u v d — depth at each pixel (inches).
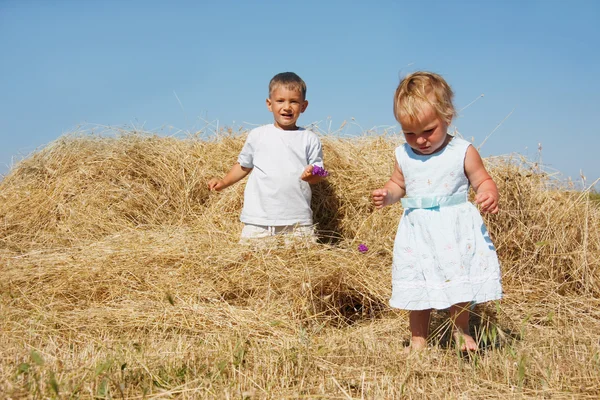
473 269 131.7
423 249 134.0
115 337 134.5
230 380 105.3
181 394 100.0
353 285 165.2
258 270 164.7
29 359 114.0
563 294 181.0
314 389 104.6
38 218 228.8
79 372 106.2
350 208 222.5
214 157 259.3
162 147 264.8
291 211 192.5
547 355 120.8
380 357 120.6
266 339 133.3
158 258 170.9
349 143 257.3
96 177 245.0
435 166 136.0
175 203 238.7
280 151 194.5
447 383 109.4
